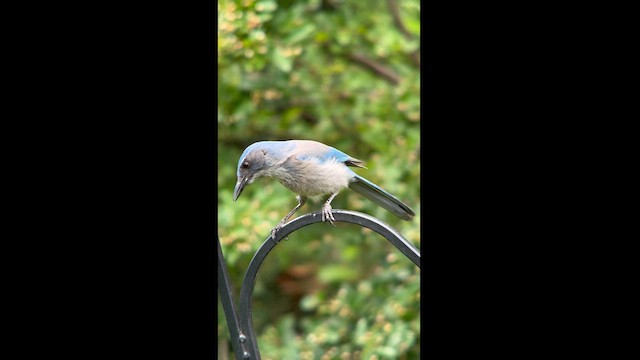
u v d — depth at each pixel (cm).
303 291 1417
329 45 1190
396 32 1139
